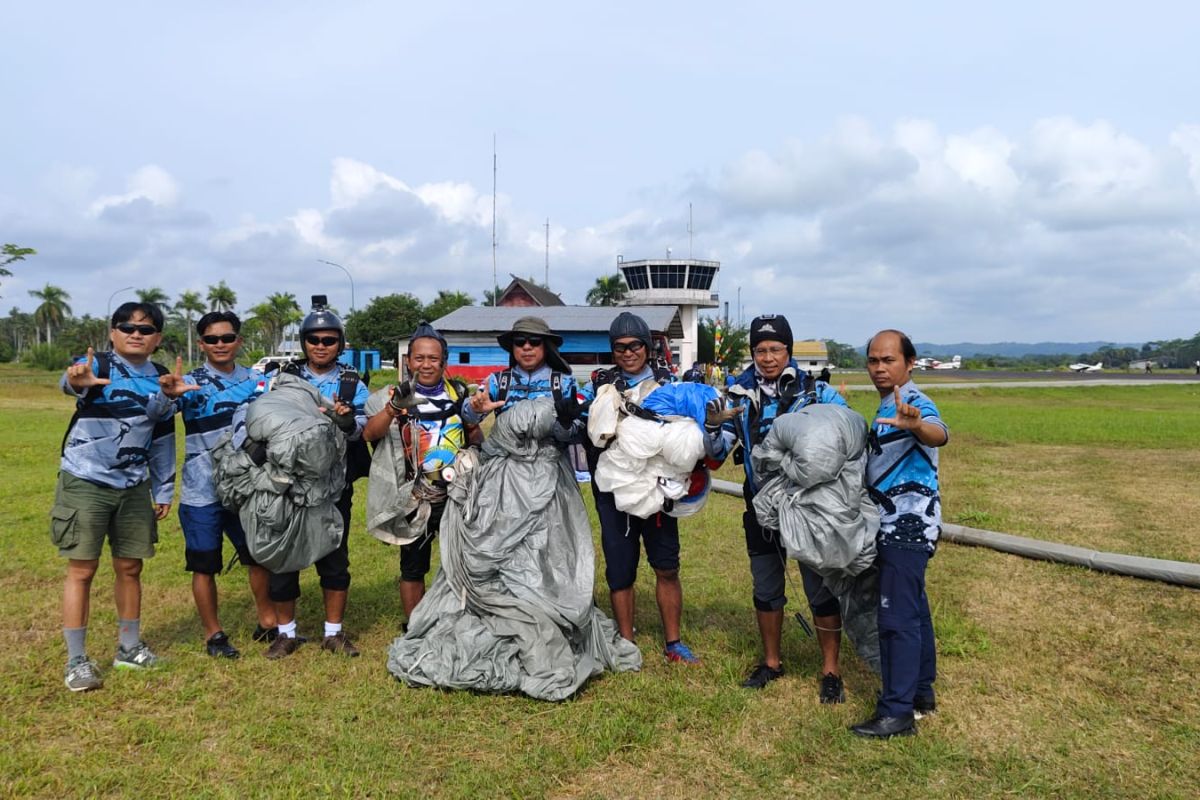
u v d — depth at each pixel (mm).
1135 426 18469
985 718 4035
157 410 4418
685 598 5973
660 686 4371
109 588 6125
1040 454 13672
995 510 8773
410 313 65812
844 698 4273
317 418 4504
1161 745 3740
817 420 3910
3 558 6848
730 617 5582
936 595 5926
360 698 4188
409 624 4641
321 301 4973
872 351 3961
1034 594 5934
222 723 3951
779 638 4527
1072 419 20781
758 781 3477
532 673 4238
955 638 5000
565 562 4641
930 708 4090
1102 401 32312
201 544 4703
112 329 4379
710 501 9484
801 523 3869
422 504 4844
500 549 4512
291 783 3385
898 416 3730
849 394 31203
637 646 5000
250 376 5031
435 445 4820
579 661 4414
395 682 4406
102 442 4270
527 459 4723
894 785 3441
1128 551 7004
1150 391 39375
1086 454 13656
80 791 3326
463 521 4621
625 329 4617
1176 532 7660
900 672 3820
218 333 4797
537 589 4434
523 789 3373
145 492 4551
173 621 5449
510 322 33062
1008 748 3717
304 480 4422
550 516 4664
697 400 4488
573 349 32375
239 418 4613
